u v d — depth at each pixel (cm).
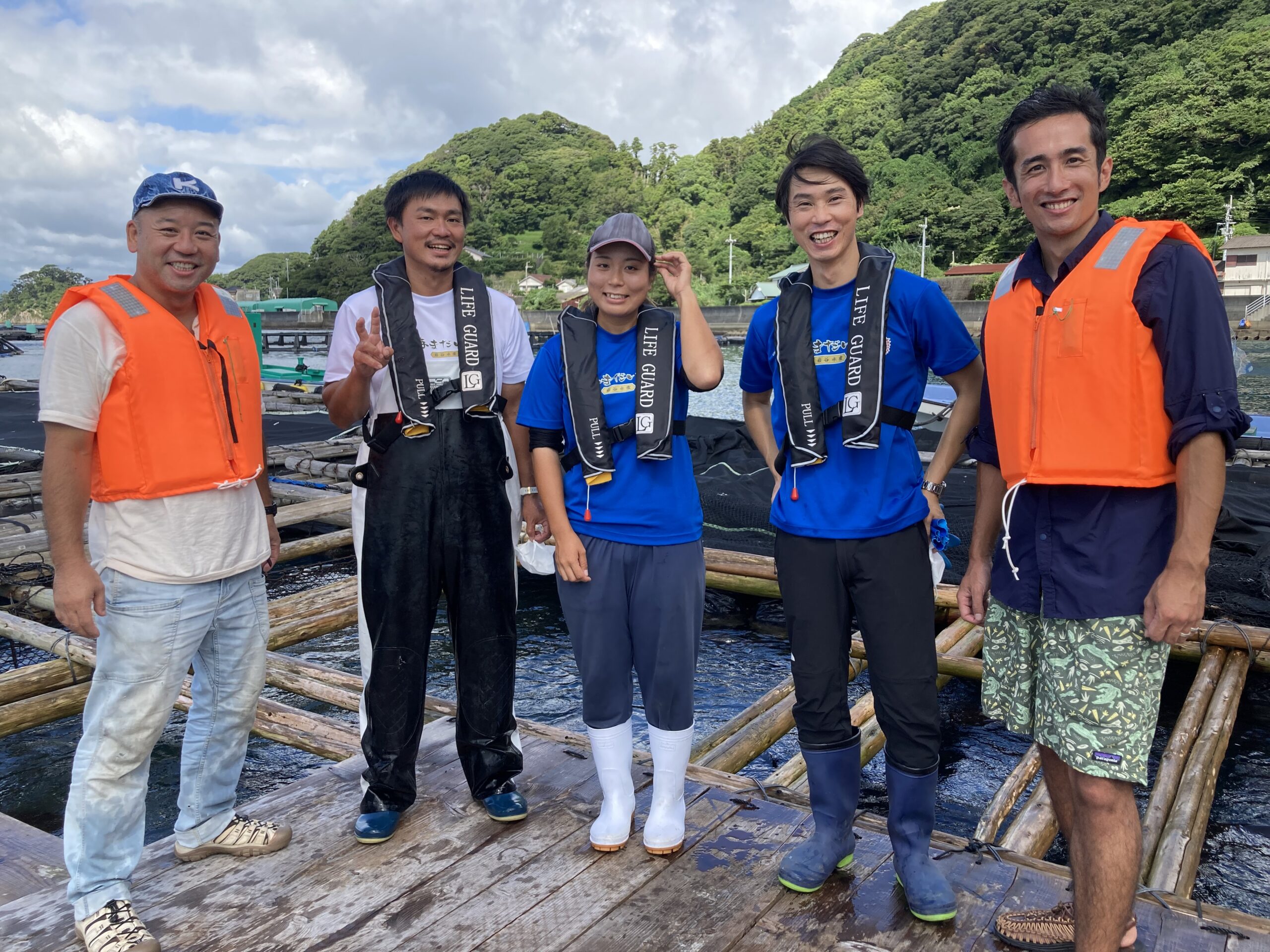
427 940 224
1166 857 312
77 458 215
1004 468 213
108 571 226
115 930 217
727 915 234
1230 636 518
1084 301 195
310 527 996
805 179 230
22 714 452
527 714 574
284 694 595
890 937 224
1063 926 215
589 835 274
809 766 246
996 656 224
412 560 270
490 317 279
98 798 225
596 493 262
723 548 766
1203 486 180
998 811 353
